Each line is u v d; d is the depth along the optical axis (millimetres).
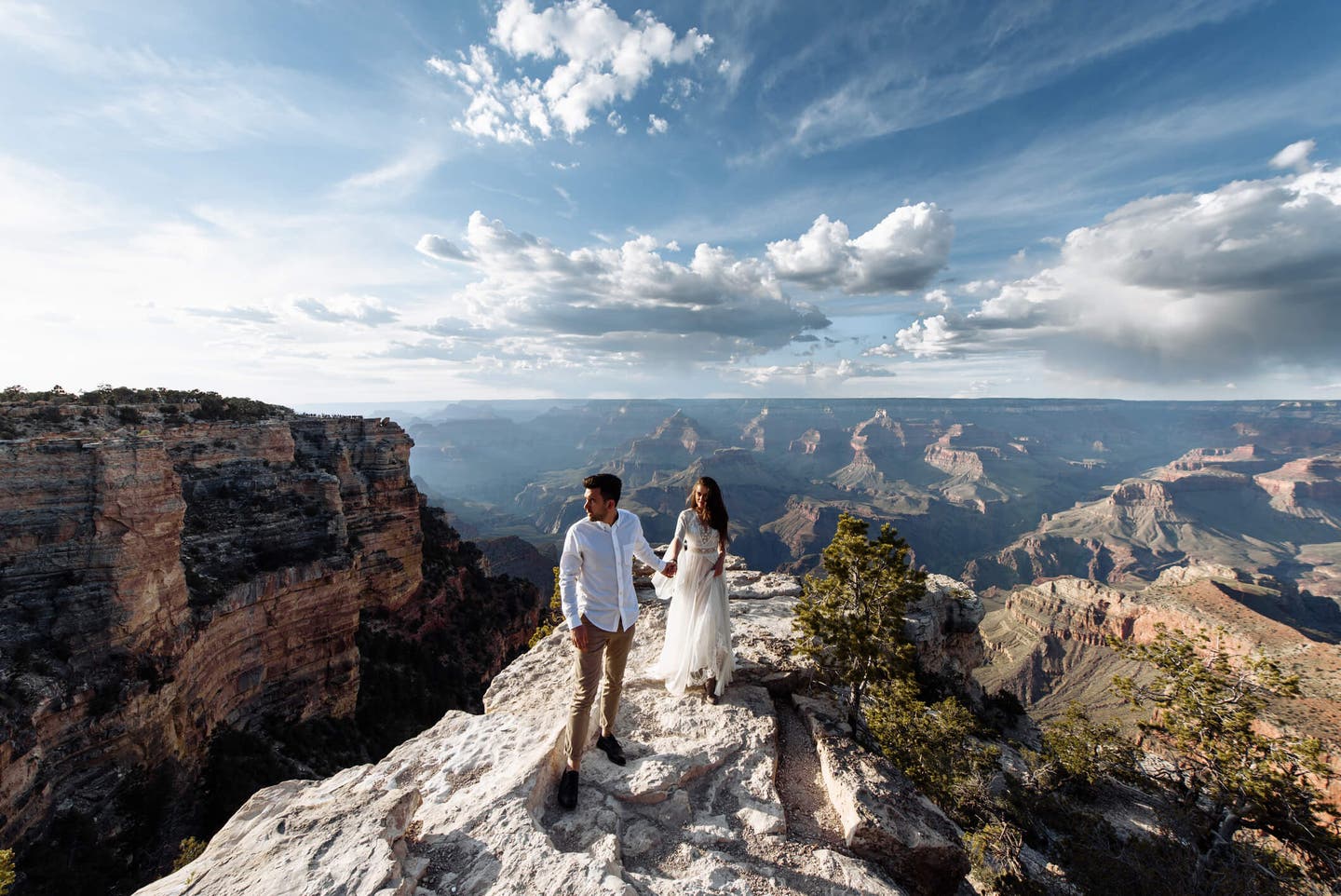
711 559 7172
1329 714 41469
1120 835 26828
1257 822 19297
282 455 42500
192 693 27859
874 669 9500
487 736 6156
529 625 70500
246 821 5719
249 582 32844
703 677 7422
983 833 21375
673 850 4676
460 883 3949
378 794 5098
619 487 5859
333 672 38375
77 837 20859
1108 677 123500
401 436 54594
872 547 9945
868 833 4844
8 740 19531
